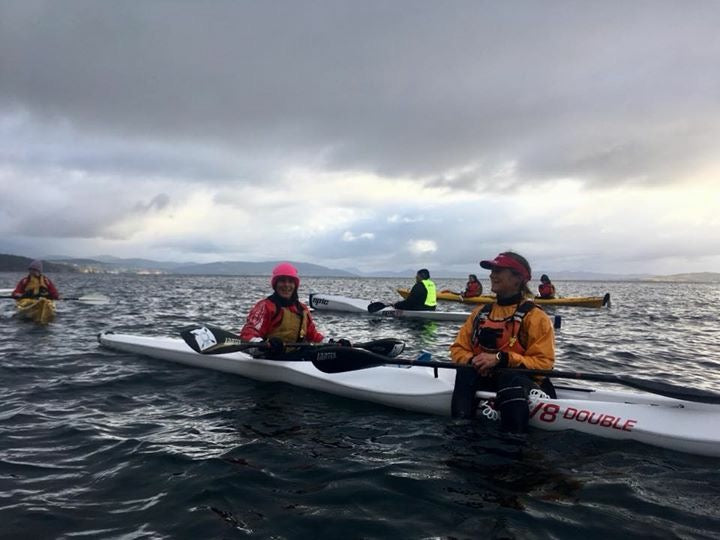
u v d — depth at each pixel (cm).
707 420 412
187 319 1334
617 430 422
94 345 828
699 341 1119
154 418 470
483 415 467
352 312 1528
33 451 385
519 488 332
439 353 848
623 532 280
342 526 283
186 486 329
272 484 334
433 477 346
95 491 322
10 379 603
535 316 456
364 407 512
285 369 592
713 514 302
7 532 273
